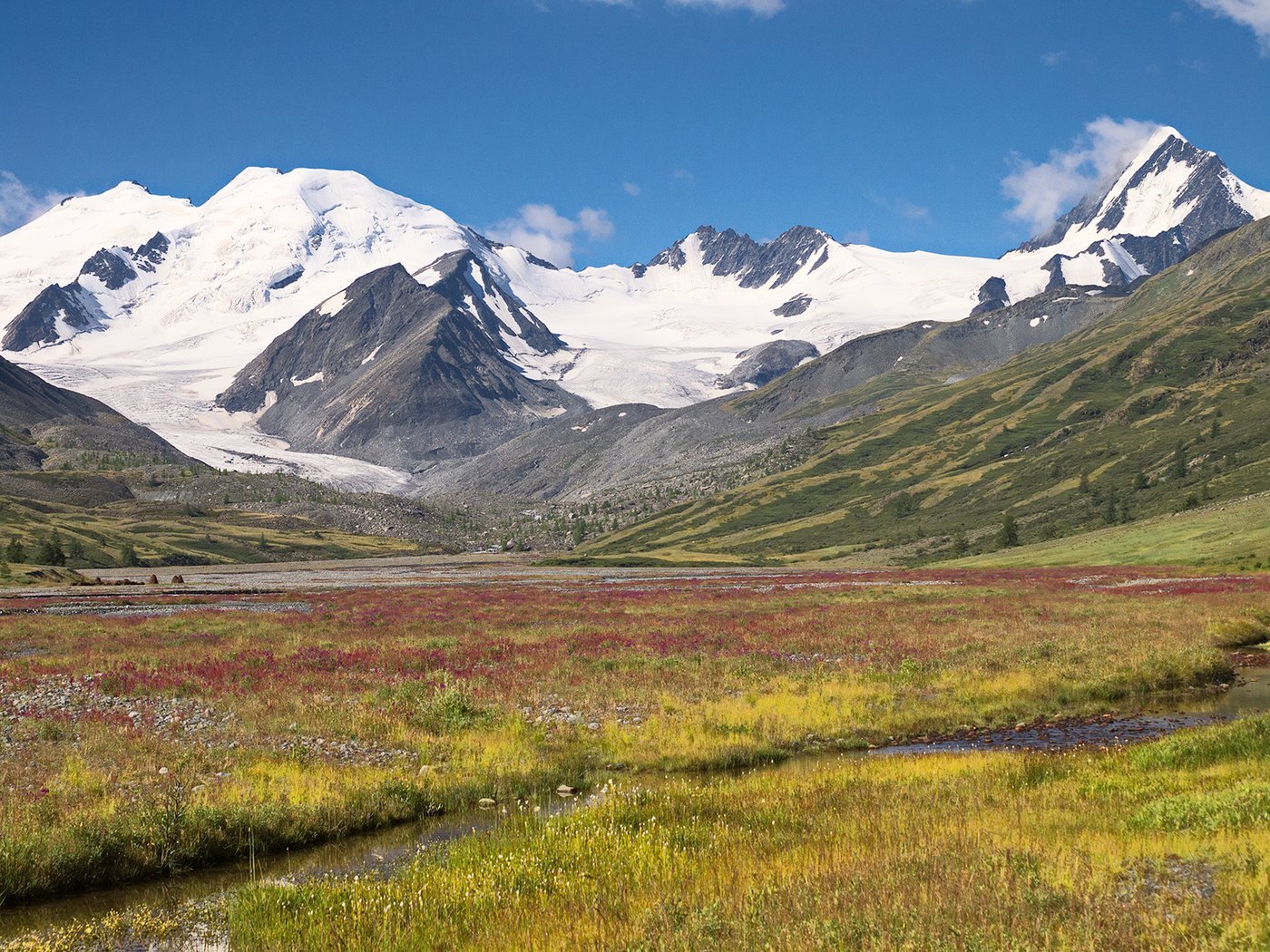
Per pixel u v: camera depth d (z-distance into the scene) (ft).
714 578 425.28
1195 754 69.00
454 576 489.26
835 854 46.75
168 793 64.54
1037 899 37.29
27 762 75.25
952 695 111.45
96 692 107.45
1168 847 45.83
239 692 108.37
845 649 144.97
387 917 42.52
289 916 44.14
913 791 63.52
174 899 52.26
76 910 50.96
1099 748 85.46
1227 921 34.27
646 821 57.57
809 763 84.79
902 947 33.37
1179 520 456.45
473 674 122.72
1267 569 304.50
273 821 62.59
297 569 626.64
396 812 68.44
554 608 228.84
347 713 97.30
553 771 79.61
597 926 39.09
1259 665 136.36
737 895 40.98
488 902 43.83
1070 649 140.56
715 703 105.40
